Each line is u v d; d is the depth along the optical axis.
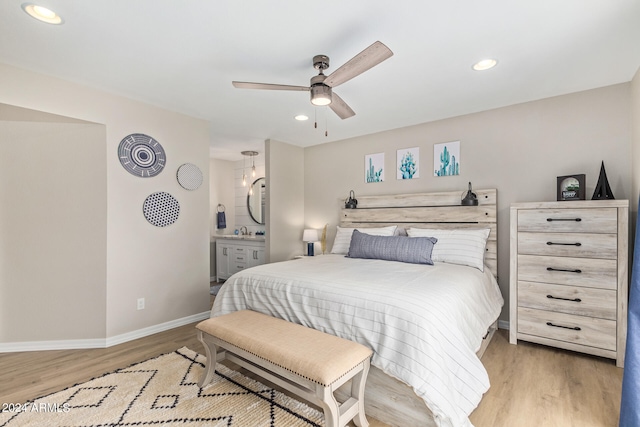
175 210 3.32
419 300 1.82
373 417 1.83
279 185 4.64
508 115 3.22
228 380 2.22
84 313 2.80
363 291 1.99
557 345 2.58
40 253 2.73
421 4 1.66
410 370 1.59
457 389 1.59
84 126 2.78
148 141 3.10
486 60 2.27
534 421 1.76
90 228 2.80
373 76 2.52
